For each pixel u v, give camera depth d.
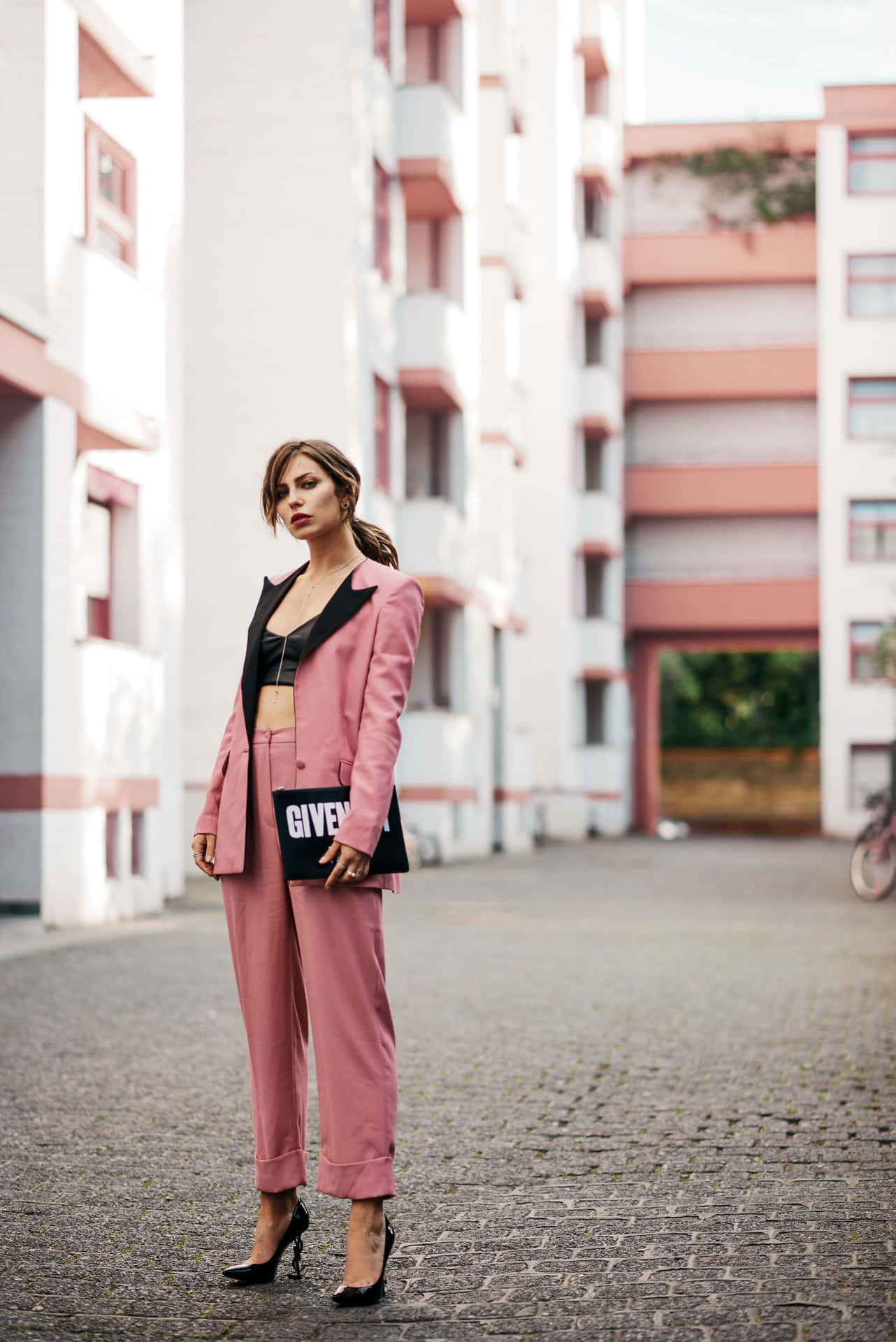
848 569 45.81
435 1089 7.32
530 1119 6.66
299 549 23.17
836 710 45.72
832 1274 4.40
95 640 15.32
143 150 17.12
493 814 32.62
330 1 23.47
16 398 14.36
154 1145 6.16
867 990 10.73
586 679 42.91
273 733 4.39
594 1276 4.43
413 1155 6.00
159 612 17.67
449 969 11.80
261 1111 4.45
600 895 19.98
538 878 23.45
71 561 14.88
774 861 29.88
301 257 23.48
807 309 47.44
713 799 53.41
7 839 14.27
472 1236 4.88
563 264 40.50
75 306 14.95
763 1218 5.05
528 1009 9.80
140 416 16.14
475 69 29.50
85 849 15.05
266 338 23.52
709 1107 6.90
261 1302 4.23
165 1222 5.05
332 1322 4.05
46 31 14.36
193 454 23.53
